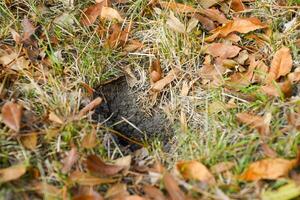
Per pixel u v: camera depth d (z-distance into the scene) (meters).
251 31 1.28
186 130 1.21
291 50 1.25
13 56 1.25
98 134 1.19
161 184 1.14
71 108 1.21
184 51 1.26
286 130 1.17
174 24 1.27
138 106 1.25
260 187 1.13
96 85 1.25
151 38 1.29
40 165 1.15
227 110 1.21
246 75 1.24
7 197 1.12
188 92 1.24
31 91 1.22
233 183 1.14
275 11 1.30
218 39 1.28
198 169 1.14
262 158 1.16
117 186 1.14
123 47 1.28
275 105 1.20
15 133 1.17
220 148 1.17
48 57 1.26
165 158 1.19
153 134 1.23
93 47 1.27
